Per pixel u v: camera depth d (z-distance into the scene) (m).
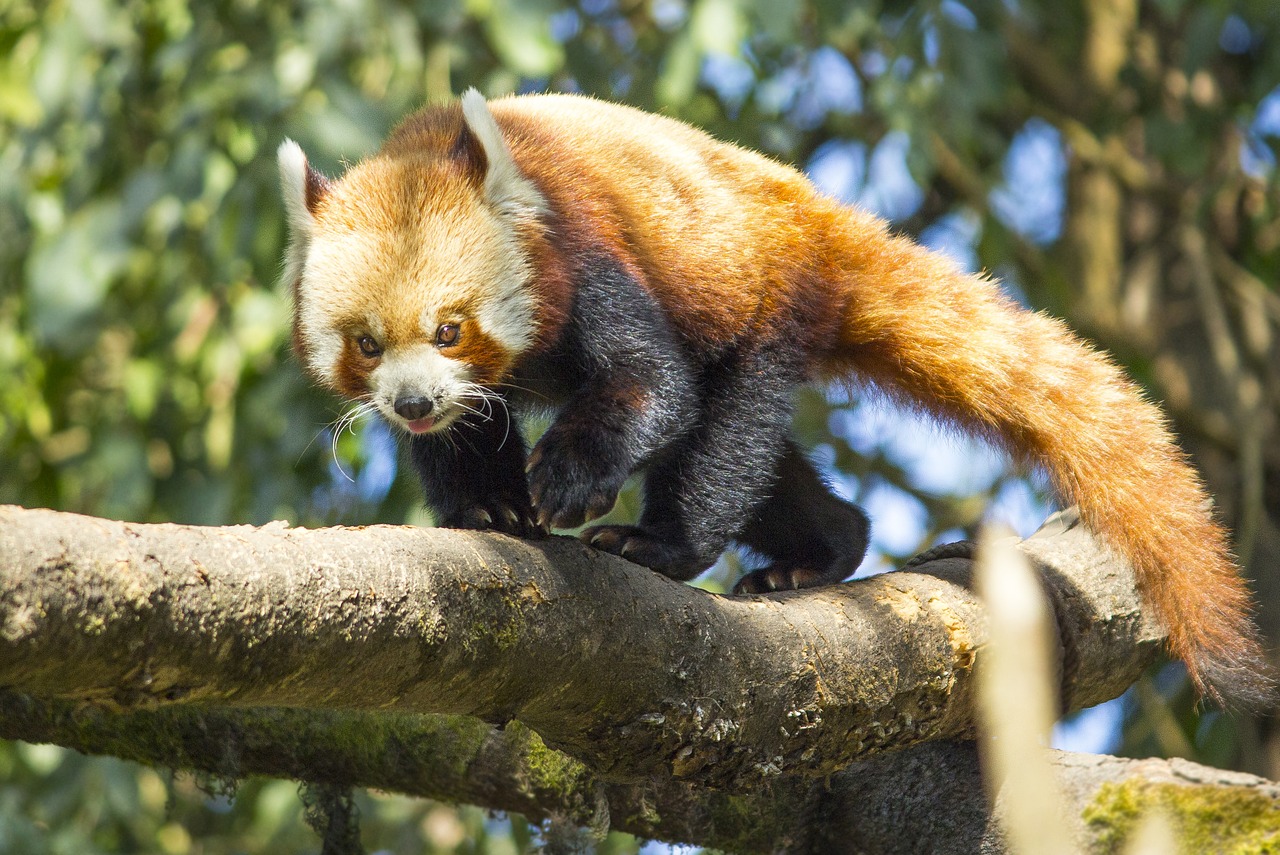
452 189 7.34
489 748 7.09
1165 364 14.45
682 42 10.78
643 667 5.71
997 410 8.20
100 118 11.43
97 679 4.24
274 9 11.68
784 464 8.98
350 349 7.29
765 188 8.13
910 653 6.52
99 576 4.09
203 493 11.62
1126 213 15.51
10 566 3.91
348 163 9.30
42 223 11.80
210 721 7.09
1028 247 13.87
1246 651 7.77
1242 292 14.51
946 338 8.23
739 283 7.69
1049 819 2.61
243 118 10.96
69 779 11.38
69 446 12.95
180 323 11.66
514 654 5.32
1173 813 5.42
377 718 7.17
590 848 7.17
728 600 6.21
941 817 6.71
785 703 6.13
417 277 7.12
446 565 5.12
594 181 7.54
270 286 11.52
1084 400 8.16
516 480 7.87
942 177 15.48
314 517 12.11
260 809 12.00
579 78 12.55
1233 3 12.88
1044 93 15.12
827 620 6.38
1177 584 7.78
